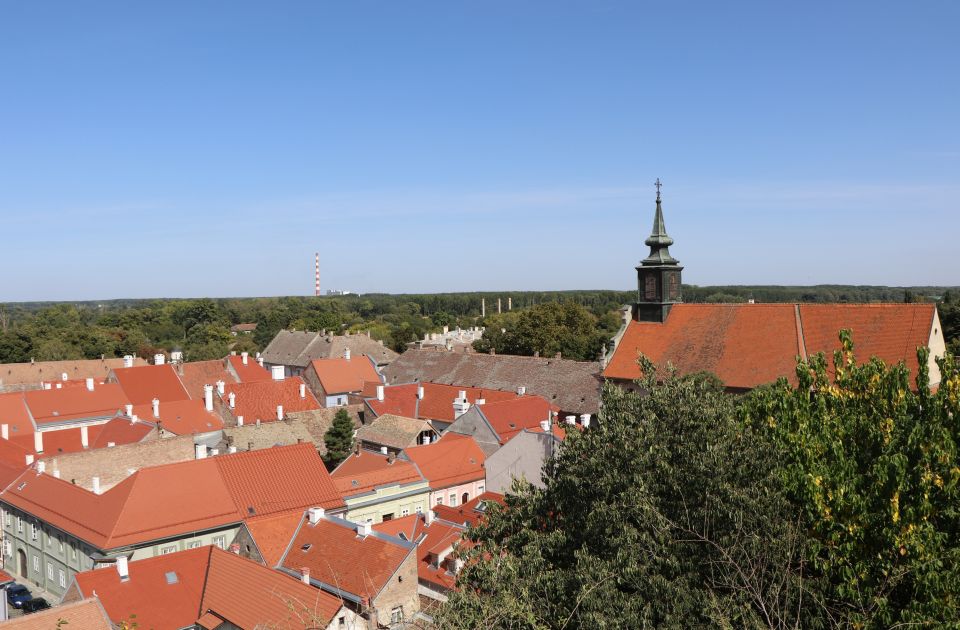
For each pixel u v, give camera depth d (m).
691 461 21.89
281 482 54.69
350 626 34.72
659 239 65.12
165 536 48.31
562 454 27.19
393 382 103.38
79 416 89.19
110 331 182.50
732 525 20.27
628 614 18.64
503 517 27.00
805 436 23.42
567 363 87.56
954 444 20.72
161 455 63.31
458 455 64.00
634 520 21.61
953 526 20.44
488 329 144.38
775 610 18.31
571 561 23.25
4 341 147.88
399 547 41.25
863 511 20.33
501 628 18.66
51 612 33.22
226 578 39.56
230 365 113.19
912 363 50.25
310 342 149.62
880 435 23.08
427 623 21.34
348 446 73.38
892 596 20.02
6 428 76.81
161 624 37.66
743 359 57.94
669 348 62.69
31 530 56.50
